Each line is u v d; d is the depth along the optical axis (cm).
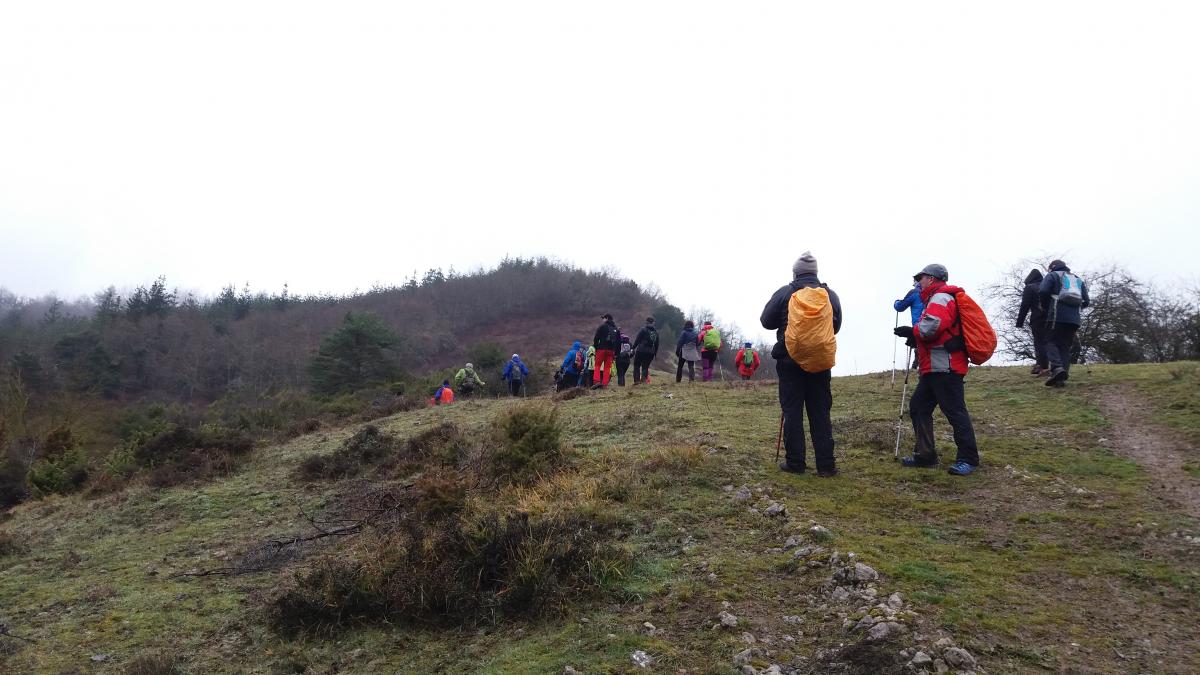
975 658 366
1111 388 977
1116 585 448
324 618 518
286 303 8138
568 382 2002
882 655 367
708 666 383
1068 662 364
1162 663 362
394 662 452
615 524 584
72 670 504
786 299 685
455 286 8562
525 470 764
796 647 396
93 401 3969
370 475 979
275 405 3303
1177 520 538
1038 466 688
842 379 1338
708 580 477
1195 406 825
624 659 398
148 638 549
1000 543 518
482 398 1903
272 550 727
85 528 936
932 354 688
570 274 8962
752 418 974
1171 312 1830
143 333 6162
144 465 1242
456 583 502
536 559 495
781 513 575
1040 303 1042
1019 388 1045
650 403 1180
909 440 802
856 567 459
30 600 669
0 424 2602
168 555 769
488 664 422
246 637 527
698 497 632
